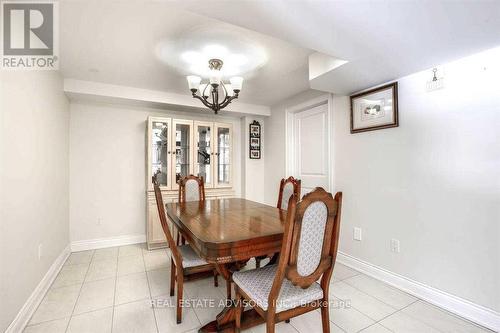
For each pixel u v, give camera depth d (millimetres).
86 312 1804
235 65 2426
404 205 2143
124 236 3412
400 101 2162
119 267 2631
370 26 1385
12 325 1464
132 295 2051
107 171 3320
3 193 1368
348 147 2682
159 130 3404
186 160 3568
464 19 1296
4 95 1400
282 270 1160
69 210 3070
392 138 2234
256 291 1318
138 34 1862
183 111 3791
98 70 2543
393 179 2229
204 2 1200
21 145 1613
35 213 1850
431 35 1467
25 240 1659
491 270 1629
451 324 1672
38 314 1773
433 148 1936
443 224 1878
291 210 1124
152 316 1760
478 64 1688
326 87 2414
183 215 1978
